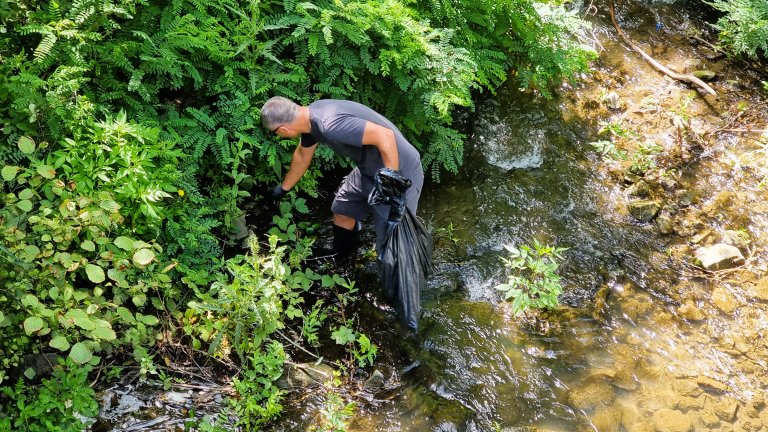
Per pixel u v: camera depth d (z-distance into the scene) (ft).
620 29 22.57
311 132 12.63
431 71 16.17
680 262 16.11
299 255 14.40
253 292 12.37
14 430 10.73
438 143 16.66
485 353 13.65
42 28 12.92
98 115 13.97
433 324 14.08
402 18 15.72
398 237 13.02
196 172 15.08
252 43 14.94
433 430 12.19
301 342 13.50
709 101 20.54
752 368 13.88
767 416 12.97
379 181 12.14
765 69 21.85
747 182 18.22
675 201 17.57
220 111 14.92
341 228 14.60
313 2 15.99
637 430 12.55
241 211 14.82
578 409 12.82
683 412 12.94
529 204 17.15
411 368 13.25
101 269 11.89
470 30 17.87
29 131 12.84
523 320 14.38
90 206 12.26
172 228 13.35
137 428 11.55
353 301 14.47
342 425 11.56
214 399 12.17
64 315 11.60
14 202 12.34
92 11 13.28
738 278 15.76
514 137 18.57
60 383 11.21
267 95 15.44
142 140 12.88
